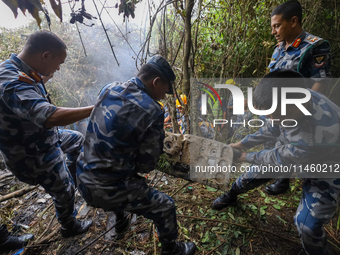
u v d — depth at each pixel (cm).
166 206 138
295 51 182
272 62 208
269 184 235
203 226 187
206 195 224
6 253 171
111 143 116
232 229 182
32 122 131
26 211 220
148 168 134
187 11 158
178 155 192
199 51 237
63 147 215
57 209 171
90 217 206
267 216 195
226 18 213
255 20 231
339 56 311
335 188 124
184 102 223
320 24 309
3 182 268
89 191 124
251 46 255
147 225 190
